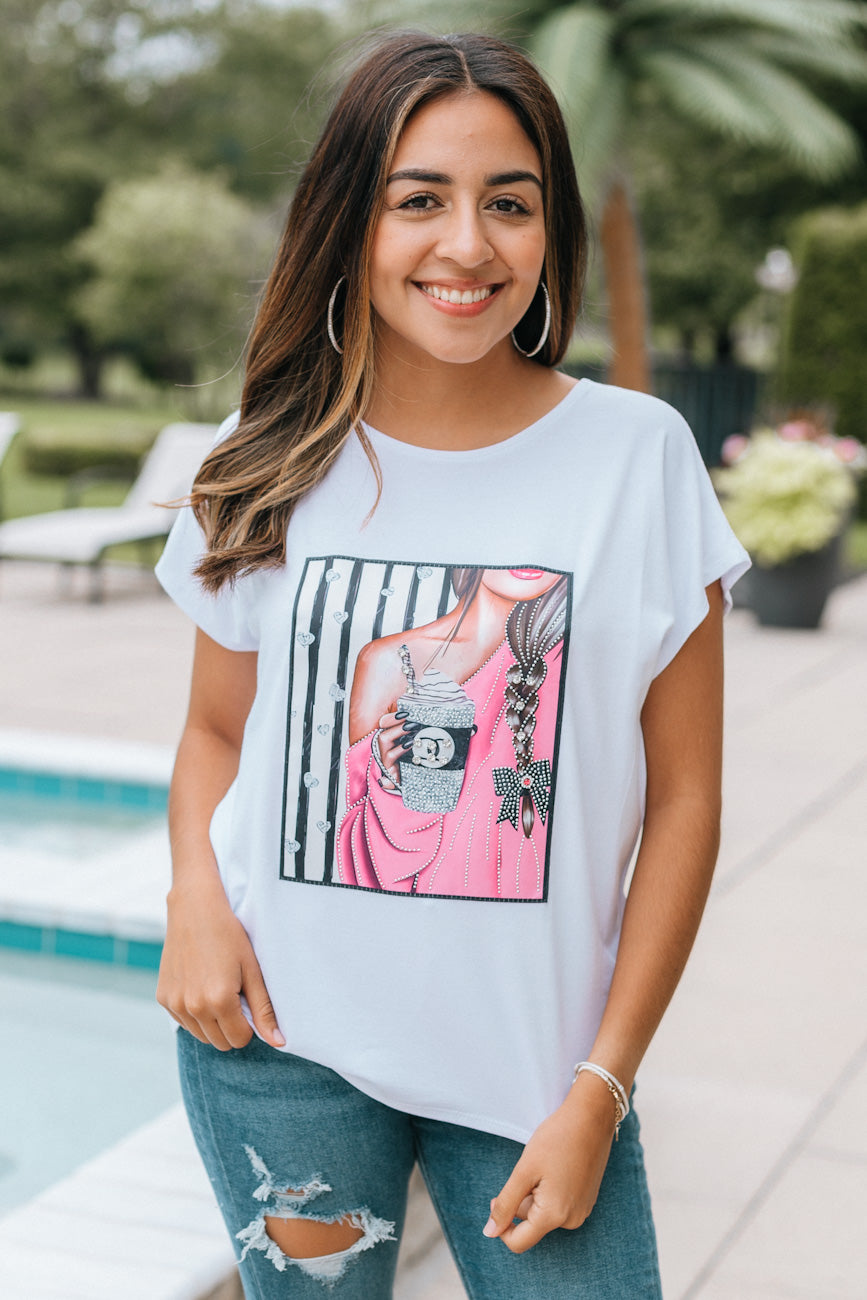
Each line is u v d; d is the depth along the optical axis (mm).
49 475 15531
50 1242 1938
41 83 30578
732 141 18281
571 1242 1236
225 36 31422
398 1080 1255
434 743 1224
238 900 1332
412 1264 2277
